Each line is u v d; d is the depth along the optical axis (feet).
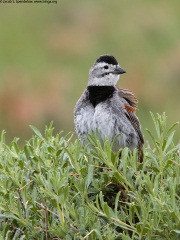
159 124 27.84
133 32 92.48
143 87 80.18
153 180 27.71
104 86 38.40
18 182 27.73
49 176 26.89
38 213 27.37
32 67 88.48
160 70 84.79
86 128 37.86
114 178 27.71
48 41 92.12
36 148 29.45
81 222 26.09
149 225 25.61
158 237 25.82
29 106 74.84
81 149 29.32
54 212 27.09
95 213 26.55
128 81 81.05
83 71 86.84
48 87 82.28
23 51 91.50
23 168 28.91
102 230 26.22
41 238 26.76
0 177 28.19
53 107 74.74
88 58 88.74
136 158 27.61
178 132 71.82
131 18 94.99
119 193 26.07
